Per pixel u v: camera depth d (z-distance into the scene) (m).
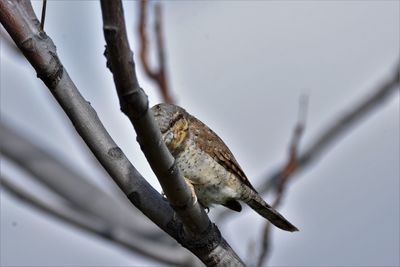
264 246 9.29
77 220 10.49
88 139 7.09
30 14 6.75
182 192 7.02
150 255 10.26
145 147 6.50
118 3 5.58
